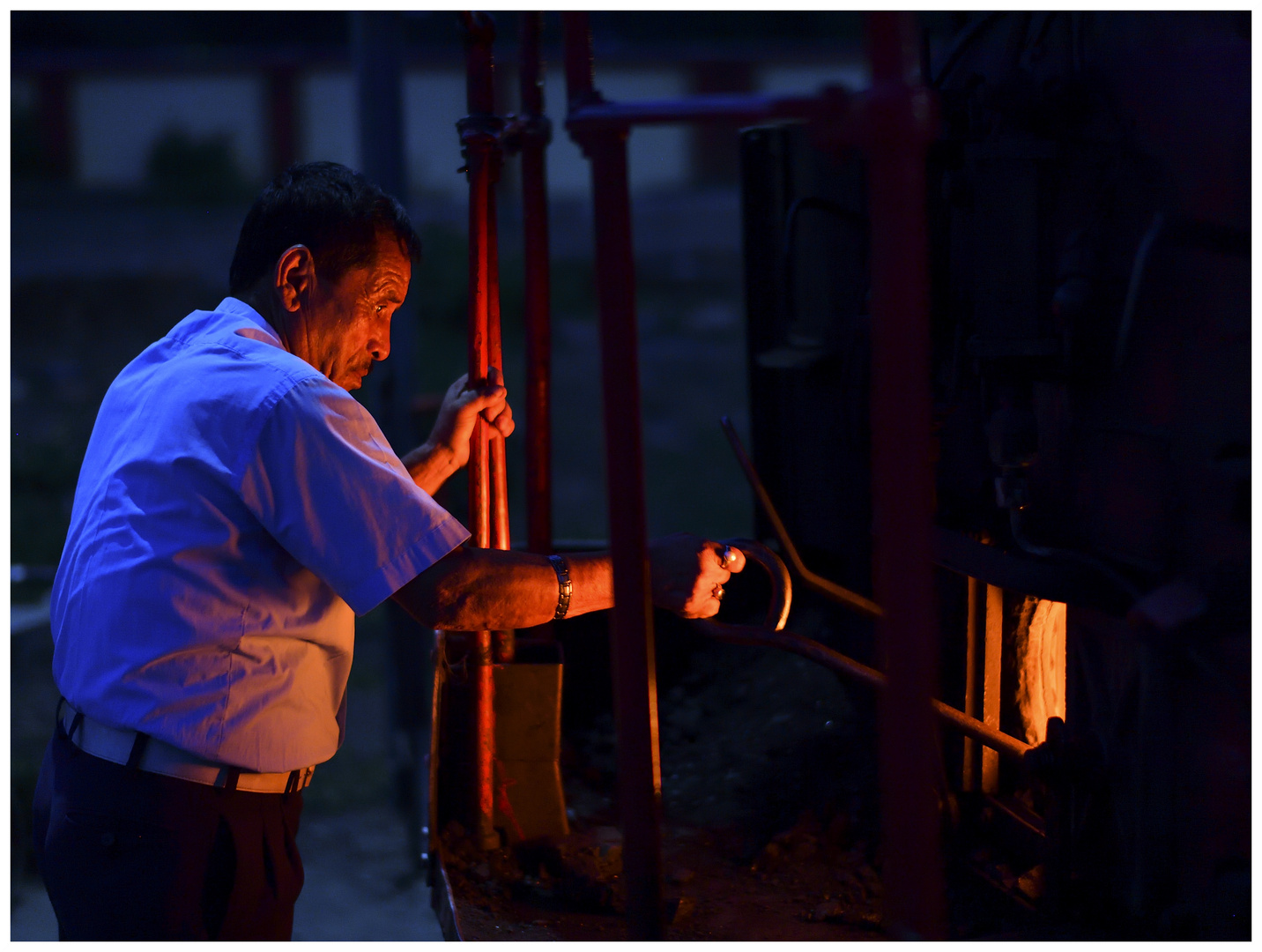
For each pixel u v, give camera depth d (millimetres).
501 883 1516
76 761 1384
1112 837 1264
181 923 1331
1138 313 1122
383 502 1277
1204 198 1021
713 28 18844
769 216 2119
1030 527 1358
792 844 1575
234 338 1404
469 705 1595
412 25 17859
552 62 12562
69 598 1424
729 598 2129
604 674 2029
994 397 1388
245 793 1366
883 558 777
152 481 1348
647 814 992
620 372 932
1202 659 1027
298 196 1479
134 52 18859
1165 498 1098
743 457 1525
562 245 16219
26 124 18703
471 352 1618
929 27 1465
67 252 15297
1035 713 1526
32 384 10453
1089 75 1176
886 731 783
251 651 1342
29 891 3230
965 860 1484
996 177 1204
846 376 1597
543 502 1896
